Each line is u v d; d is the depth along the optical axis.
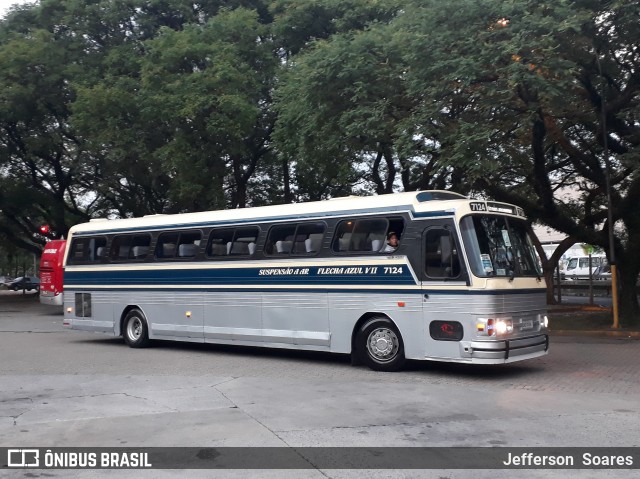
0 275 88.44
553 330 17.28
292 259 12.70
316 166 19.34
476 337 10.36
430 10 14.52
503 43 13.33
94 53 26.94
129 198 30.53
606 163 16.89
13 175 31.77
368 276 11.63
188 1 26.44
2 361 13.34
